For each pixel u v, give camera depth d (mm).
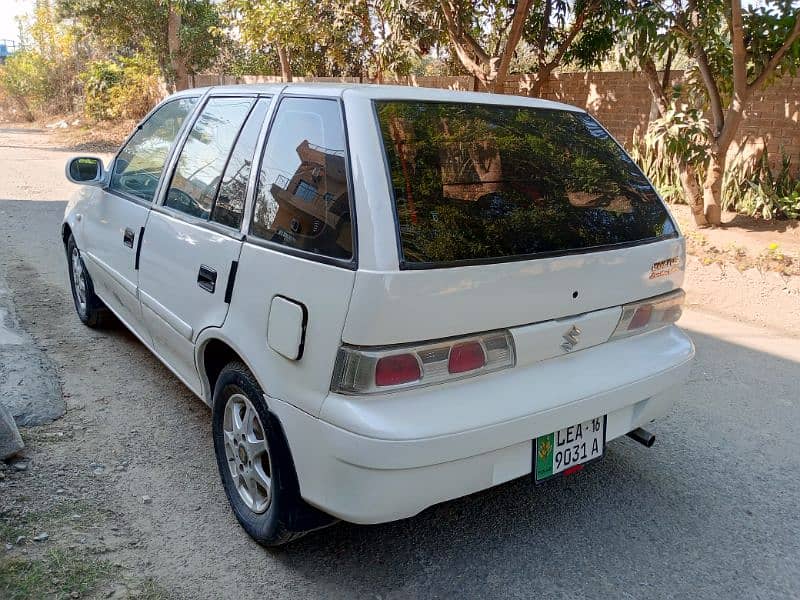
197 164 3369
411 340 2236
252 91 3150
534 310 2512
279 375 2471
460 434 2264
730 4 7285
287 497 2514
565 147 3059
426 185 2455
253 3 12703
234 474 2916
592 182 2986
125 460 3385
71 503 2979
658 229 3068
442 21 10461
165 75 19469
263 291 2576
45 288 6059
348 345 2219
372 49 13188
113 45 21500
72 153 18203
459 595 2578
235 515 2934
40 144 20531
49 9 27688
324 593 2557
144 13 18250
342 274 2246
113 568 2592
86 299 4973
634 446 3766
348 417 2201
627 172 3209
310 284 2354
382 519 2270
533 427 2459
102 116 23406
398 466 2189
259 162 2859
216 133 3301
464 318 2324
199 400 4070
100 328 5141
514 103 3115
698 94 8648
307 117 2711
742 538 2986
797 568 2803
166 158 3729
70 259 5293
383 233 2238
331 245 2342
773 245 7180
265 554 2758
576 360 2713
